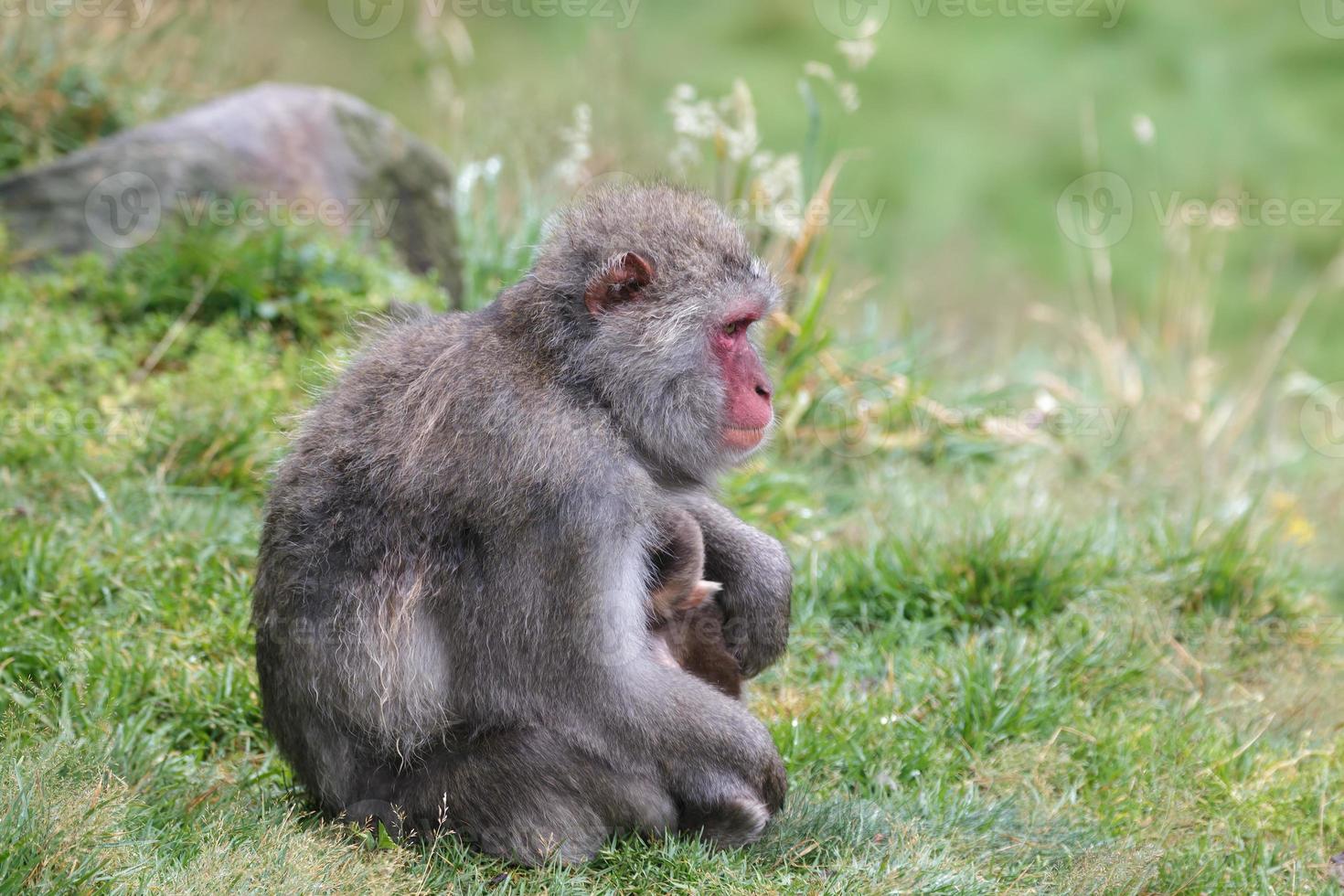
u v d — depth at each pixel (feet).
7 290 54.95
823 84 116.78
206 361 52.95
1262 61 123.85
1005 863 34.55
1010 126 116.88
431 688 32.24
